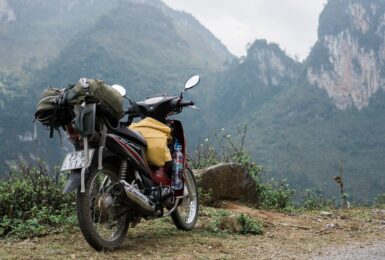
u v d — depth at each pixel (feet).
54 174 25.02
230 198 29.71
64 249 16.52
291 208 31.89
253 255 16.76
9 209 21.07
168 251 16.76
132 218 17.37
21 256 15.58
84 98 15.15
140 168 17.37
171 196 18.58
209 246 17.71
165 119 19.35
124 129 17.04
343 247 18.72
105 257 15.64
